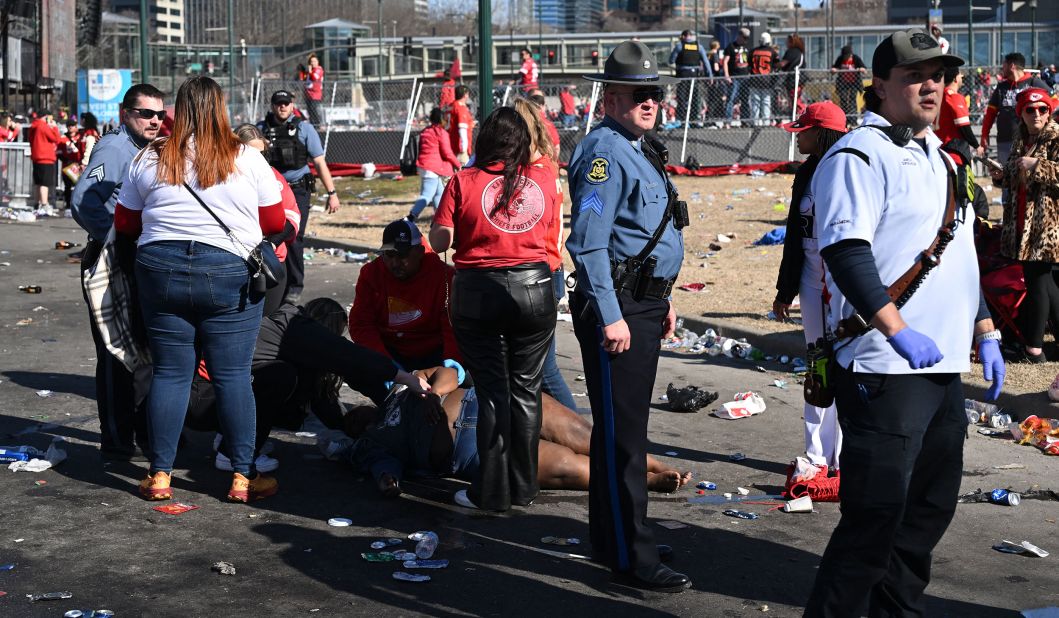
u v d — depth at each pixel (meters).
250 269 4.99
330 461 5.94
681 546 4.71
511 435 5.12
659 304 4.20
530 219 4.92
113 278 5.43
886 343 3.23
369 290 6.17
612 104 4.20
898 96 3.29
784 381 7.78
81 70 52.28
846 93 22.27
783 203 17.67
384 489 5.31
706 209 17.33
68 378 7.77
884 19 143.25
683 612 4.06
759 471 5.80
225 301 4.98
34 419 6.67
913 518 3.53
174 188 4.89
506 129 4.96
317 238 15.59
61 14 44.66
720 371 8.15
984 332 3.53
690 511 5.18
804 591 4.26
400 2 140.25
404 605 4.11
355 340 6.17
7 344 8.91
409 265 5.97
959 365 3.30
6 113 29.38
